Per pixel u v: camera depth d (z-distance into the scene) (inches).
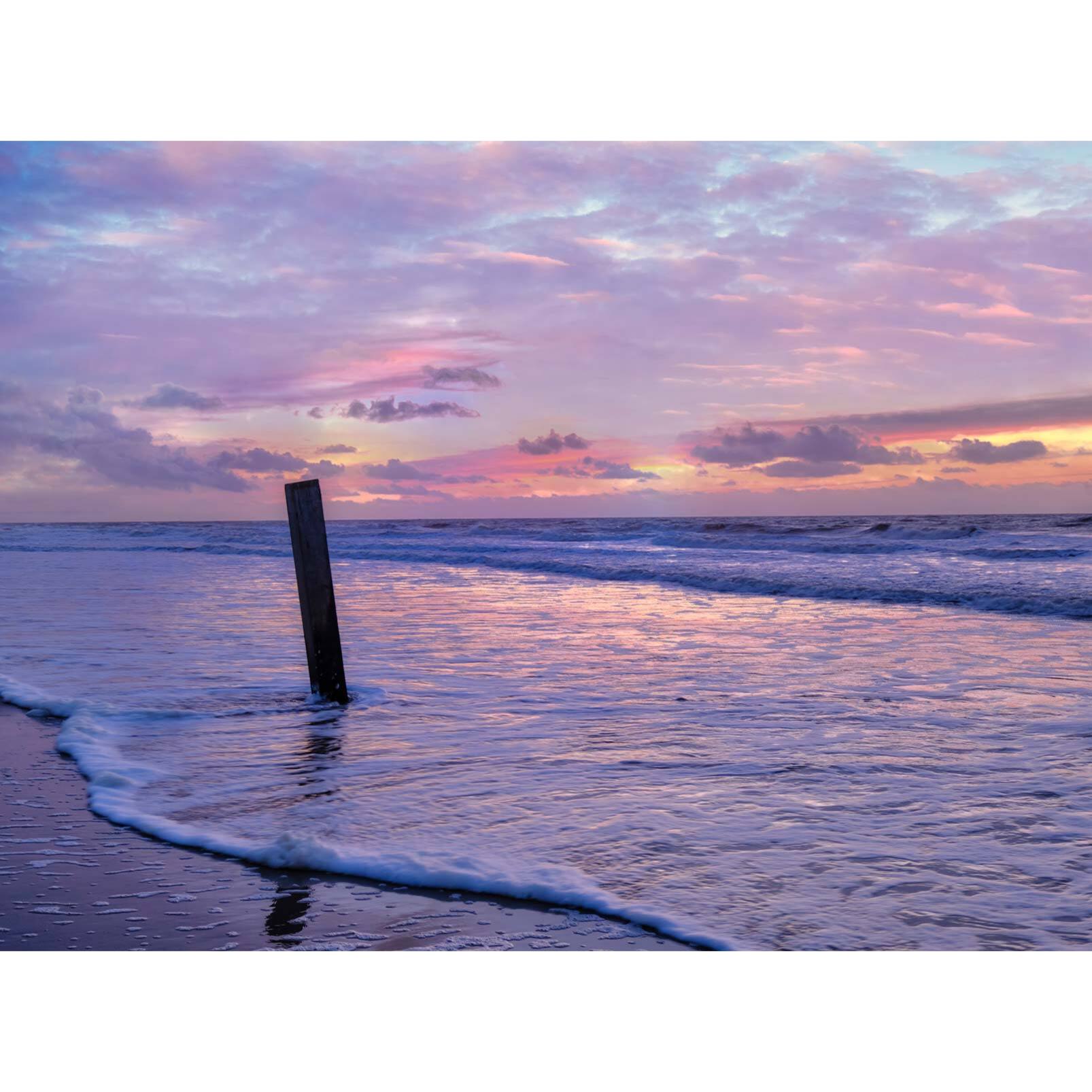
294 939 136.0
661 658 379.9
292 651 391.2
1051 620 488.7
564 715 277.6
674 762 223.0
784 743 239.5
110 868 161.0
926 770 212.2
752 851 162.9
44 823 184.7
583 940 134.9
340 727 263.4
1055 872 152.1
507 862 159.2
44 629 458.9
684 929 135.4
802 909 140.6
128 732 257.6
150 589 684.1
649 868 156.3
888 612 535.8
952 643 409.7
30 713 284.2
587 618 523.5
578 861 159.6
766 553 1048.8
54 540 1674.5
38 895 150.2
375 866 158.1
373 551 1261.1
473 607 586.9
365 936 136.9
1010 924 135.1
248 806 192.4
